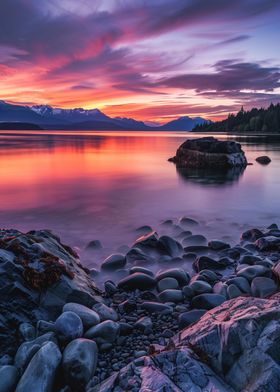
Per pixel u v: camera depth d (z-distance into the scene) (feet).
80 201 72.28
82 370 17.28
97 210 64.18
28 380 16.37
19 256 25.89
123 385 14.98
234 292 27.55
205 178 107.86
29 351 18.39
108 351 20.67
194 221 54.54
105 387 15.28
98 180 102.27
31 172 117.60
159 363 15.94
